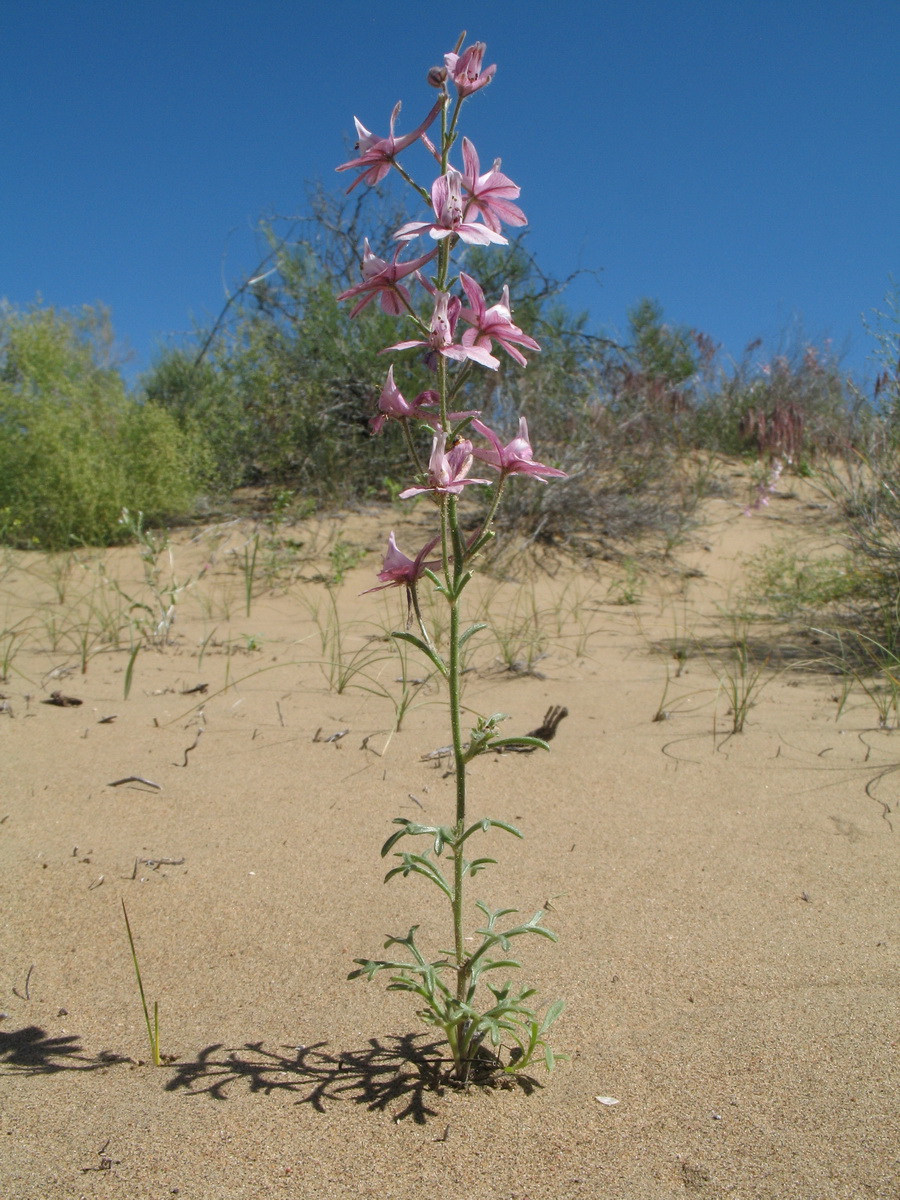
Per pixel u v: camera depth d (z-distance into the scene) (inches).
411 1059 69.3
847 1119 61.4
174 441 270.1
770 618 215.0
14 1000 77.1
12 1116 62.1
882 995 75.5
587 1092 65.3
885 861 99.3
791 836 106.2
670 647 192.9
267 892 94.3
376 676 167.6
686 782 122.2
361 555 248.2
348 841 105.3
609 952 83.7
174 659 175.6
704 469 332.2
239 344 313.0
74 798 113.9
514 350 70.0
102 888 94.2
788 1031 71.4
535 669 173.8
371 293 68.9
